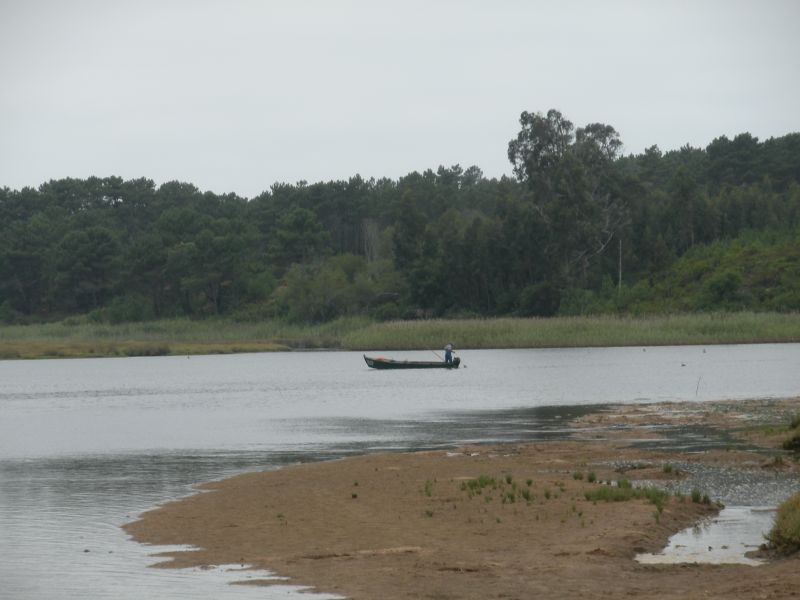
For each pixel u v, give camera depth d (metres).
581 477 49.06
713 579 30.69
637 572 31.80
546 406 95.06
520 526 38.56
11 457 65.12
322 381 143.50
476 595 29.56
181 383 145.62
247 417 91.88
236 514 43.09
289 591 30.66
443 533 37.88
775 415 79.81
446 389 121.31
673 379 125.75
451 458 58.81
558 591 29.67
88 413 99.25
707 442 64.25
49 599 30.50
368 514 42.00
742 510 41.81
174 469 58.59
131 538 38.94
